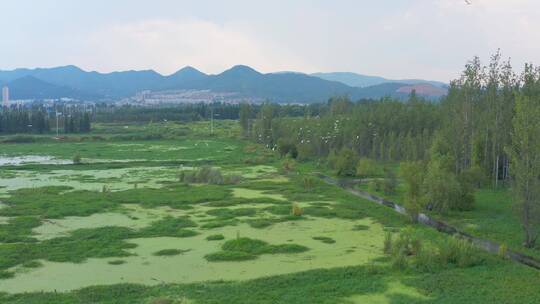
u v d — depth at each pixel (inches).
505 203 2518.5
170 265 1560.0
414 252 1628.9
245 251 1690.5
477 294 1291.8
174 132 7283.5
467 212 2335.1
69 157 4783.5
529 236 1788.9
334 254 1670.8
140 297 1278.3
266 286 1352.1
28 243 1786.4
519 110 1899.6
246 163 4335.6
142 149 5462.6
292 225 2092.8
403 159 4190.5
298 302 1238.9
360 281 1393.9
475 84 3061.0
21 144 5999.0
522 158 1815.9
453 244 1583.4
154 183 3233.3
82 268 1529.3
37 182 3257.9
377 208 2425.0
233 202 2568.9
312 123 5167.3
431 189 2330.2
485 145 3014.3
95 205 2438.5
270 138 5556.1
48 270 1508.4
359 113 4928.6
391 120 4630.9
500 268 1508.4
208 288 1338.6
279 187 3065.9
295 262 1587.1
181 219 2171.5
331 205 2509.8
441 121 4092.0
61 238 1850.4
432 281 1389.0
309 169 3951.8
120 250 1699.1
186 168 4001.0
